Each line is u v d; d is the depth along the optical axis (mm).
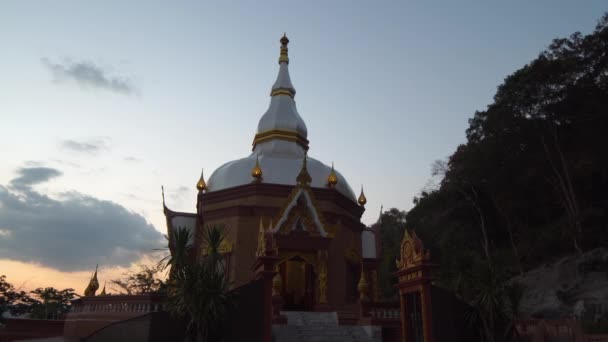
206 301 13828
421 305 14805
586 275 31766
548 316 30859
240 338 14055
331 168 32344
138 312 20484
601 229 34500
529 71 39125
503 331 15641
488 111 42375
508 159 42094
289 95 37469
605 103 36875
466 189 45969
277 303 19531
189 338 13938
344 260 28406
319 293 23172
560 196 39156
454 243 45375
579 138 39406
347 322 21188
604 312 26141
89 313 21594
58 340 22406
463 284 17125
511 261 41031
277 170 30281
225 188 29859
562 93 38562
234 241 27406
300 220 24844
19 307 55375
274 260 15195
